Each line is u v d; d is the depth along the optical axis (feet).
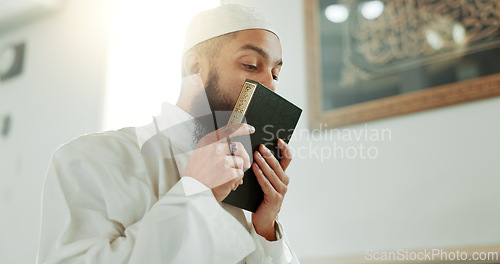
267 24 4.38
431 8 10.50
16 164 14.94
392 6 10.96
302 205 10.62
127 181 3.59
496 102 9.34
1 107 15.76
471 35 9.95
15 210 14.46
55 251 3.21
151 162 3.84
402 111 10.23
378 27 11.02
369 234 9.86
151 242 3.05
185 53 4.47
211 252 3.18
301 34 11.60
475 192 9.14
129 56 11.98
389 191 9.91
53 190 3.50
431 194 9.55
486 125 9.33
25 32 16.29
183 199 3.26
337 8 11.52
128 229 3.28
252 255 3.78
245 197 3.74
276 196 3.76
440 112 9.86
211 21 4.32
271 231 3.94
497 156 9.09
